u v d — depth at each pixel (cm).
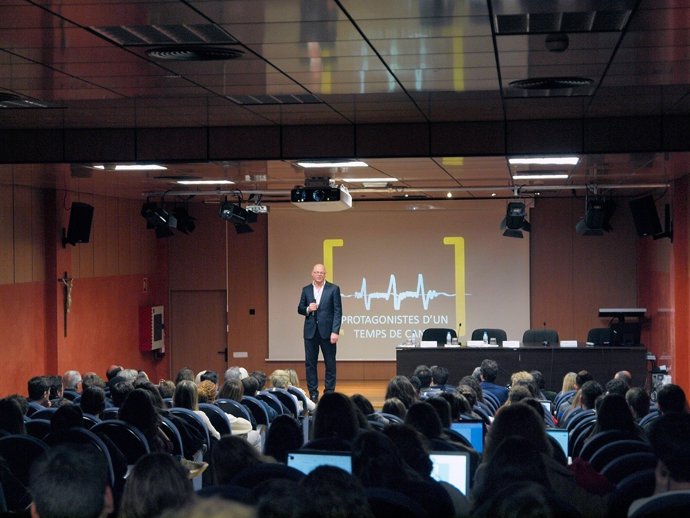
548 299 2134
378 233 2169
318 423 599
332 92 948
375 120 1148
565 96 988
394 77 867
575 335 2131
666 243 1816
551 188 1769
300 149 1183
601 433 647
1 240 1534
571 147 1152
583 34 704
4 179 1459
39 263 1664
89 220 1705
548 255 2136
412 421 609
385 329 2170
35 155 1198
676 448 425
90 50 745
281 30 680
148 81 879
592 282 2125
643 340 2056
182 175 1416
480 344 1792
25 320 1608
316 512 288
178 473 339
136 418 707
